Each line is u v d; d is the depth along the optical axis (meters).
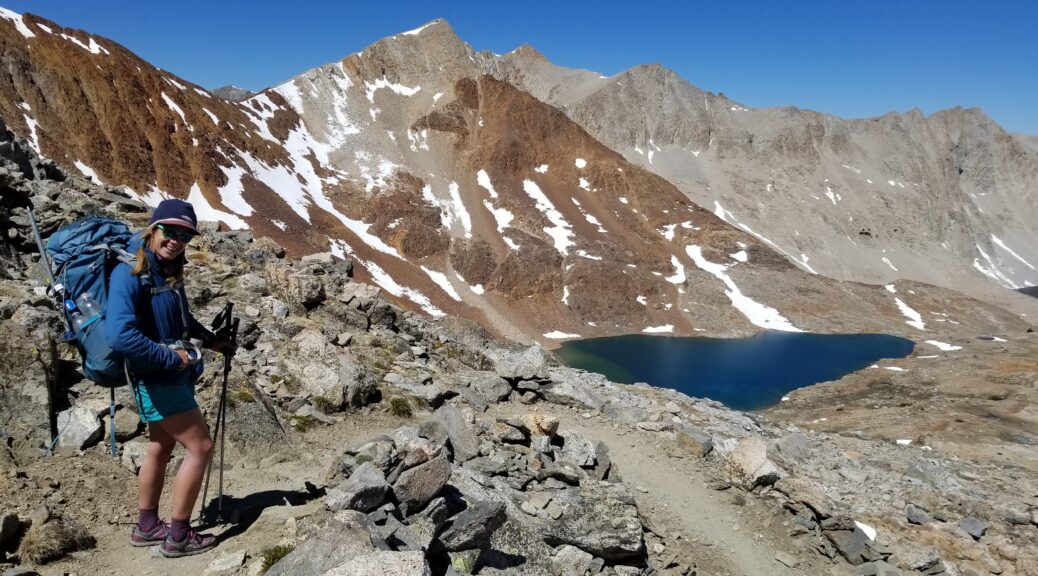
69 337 5.29
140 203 22.69
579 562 9.55
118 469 7.93
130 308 5.05
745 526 13.05
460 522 7.81
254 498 7.83
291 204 149.38
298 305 17.34
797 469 17.08
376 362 15.80
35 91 120.31
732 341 140.50
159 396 5.44
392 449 8.17
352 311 18.05
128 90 136.38
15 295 11.23
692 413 20.33
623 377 108.25
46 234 16.11
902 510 15.62
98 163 120.12
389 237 159.00
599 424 17.03
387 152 196.50
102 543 6.28
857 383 89.25
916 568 12.91
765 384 101.00
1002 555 13.88
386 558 5.14
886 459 20.09
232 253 20.41
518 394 18.25
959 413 57.41
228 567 5.82
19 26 129.25
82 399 8.70
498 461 11.12
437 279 151.50
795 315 158.50
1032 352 105.00
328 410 12.55
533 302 151.12
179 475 5.84
